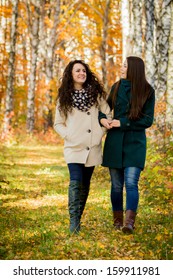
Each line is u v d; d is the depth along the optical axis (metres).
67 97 6.35
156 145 11.12
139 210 7.60
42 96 32.78
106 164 6.43
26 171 13.11
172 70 11.27
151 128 12.49
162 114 12.42
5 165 14.19
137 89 6.30
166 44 14.55
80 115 6.38
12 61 24.92
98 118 6.46
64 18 32.56
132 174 6.25
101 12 33.75
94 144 6.39
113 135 6.41
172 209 7.59
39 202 8.67
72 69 6.36
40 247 5.53
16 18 24.92
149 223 6.77
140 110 6.24
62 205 8.35
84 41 35.25
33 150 20.89
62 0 32.91
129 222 6.11
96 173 11.91
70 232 6.21
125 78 6.43
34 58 28.27
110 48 36.47
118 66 36.69
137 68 6.33
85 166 6.37
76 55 37.72
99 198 8.91
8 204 8.39
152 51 16.72
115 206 6.54
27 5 30.59
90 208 7.90
